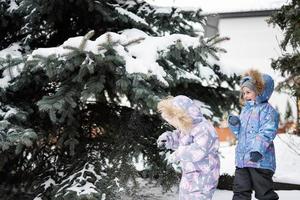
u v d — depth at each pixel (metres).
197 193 3.93
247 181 4.37
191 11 6.72
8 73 5.35
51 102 4.82
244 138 4.37
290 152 8.75
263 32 16.95
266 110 4.30
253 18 17.11
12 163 6.36
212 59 6.84
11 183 6.51
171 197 6.86
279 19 6.16
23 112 5.29
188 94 6.84
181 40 5.19
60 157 6.19
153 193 7.05
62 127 5.95
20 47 6.24
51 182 5.73
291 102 14.02
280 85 6.01
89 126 6.39
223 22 17.56
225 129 14.36
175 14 6.59
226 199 6.59
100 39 4.71
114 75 5.21
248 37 17.20
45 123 6.03
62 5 6.12
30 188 6.25
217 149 3.98
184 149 3.85
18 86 5.45
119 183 5.62
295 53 6.08
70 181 5.39
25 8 5.96
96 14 6.29
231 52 17.39
